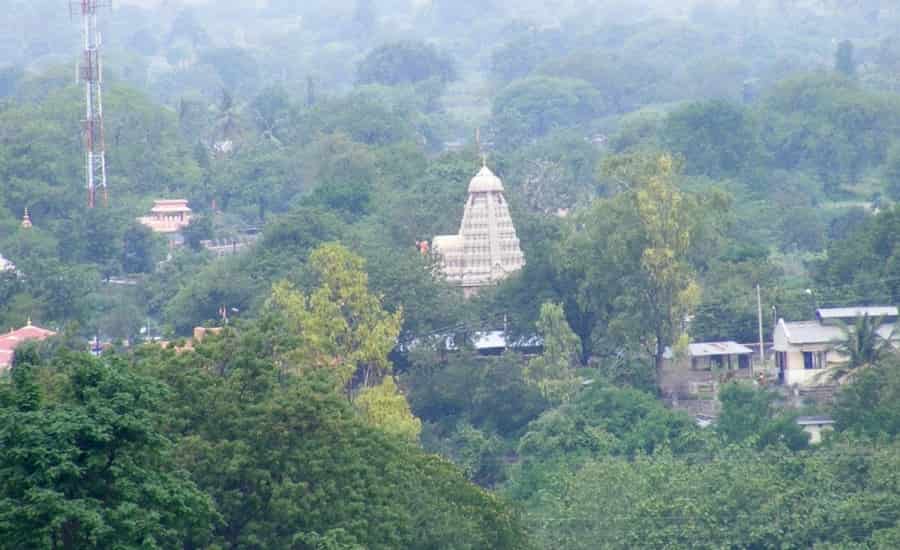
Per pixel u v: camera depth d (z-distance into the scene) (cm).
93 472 19050
